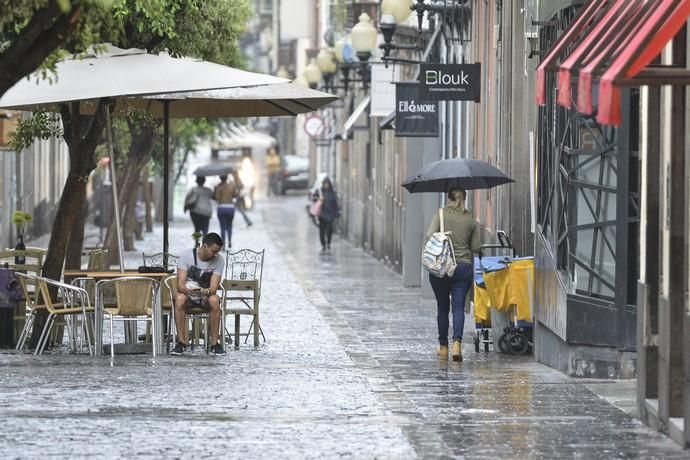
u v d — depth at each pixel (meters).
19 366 36.03
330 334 46.09
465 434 26.00
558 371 35.88
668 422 25.78
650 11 25.30
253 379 33.88
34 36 24.84
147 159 71.56
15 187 92.69
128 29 45.53
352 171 104.75
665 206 26.14
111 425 26.55
